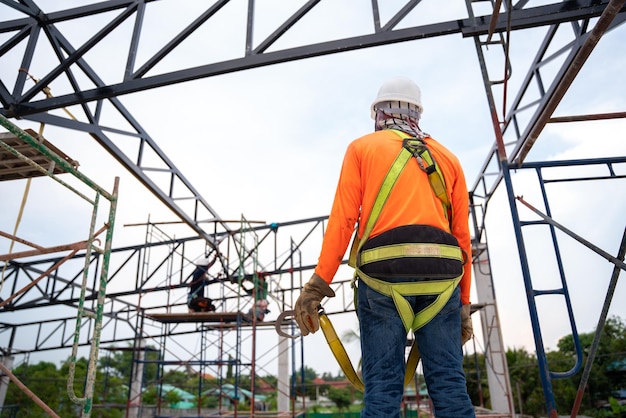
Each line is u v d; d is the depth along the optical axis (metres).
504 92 3.03
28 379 21.97
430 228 1.46
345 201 1.54
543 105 7.56
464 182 1.70
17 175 4.55
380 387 1.34
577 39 6.27
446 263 1.42
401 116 1.78
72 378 2.98
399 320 1.40
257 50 5.96
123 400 25.92
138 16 6.54
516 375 24.02
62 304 15.56
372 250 1.44
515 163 2.86
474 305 13.39
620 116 2.86
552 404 2.14
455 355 1.43
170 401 30.92
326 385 38.97
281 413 14.83
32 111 6.41
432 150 1.67
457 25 5.23
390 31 5.47
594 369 22.20
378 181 1.53
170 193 11.20
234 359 13.02
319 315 1.60
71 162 4.18
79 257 16.19
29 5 6.61
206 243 14.42
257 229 15.52
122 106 9.15
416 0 5.54
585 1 4.93
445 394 1.37
